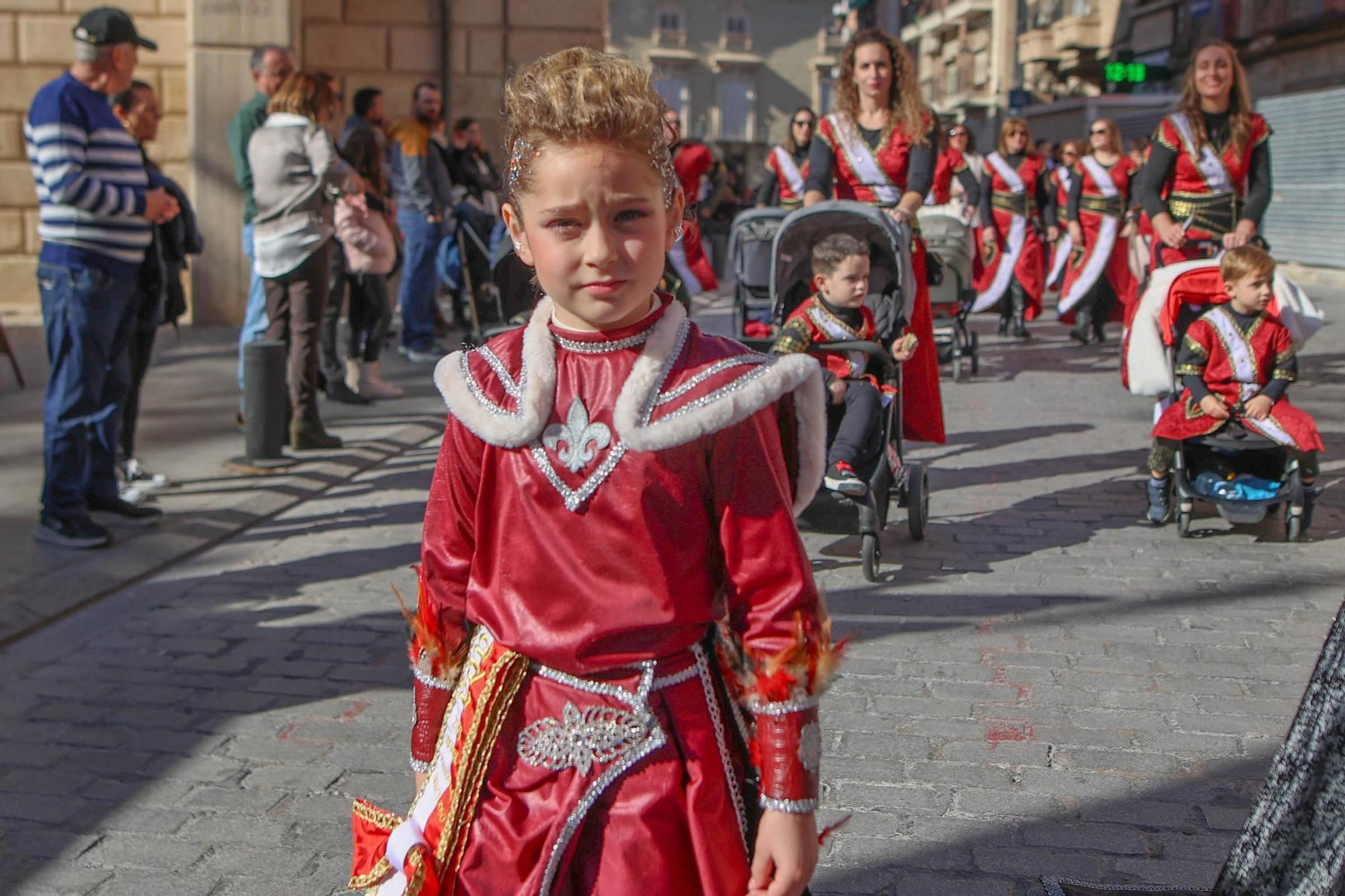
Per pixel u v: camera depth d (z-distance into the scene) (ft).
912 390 21.97
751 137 249.75
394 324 47.83
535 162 5.74
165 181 22.63
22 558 19.02
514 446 6.10
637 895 5.83
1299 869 7.98
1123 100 97.04
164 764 12.89
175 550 19.83
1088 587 17.99
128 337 20.65
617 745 5.97
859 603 17.42
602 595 6.00
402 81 51.11
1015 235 46.78
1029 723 13.44
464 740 6.16
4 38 46.06
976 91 169.17
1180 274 20.99
